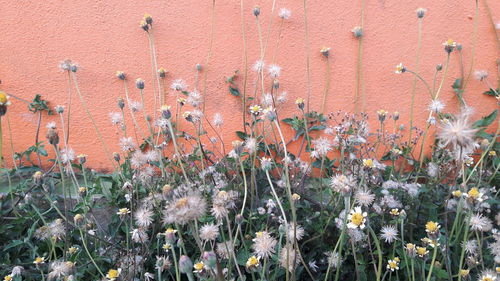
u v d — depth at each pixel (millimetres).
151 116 2771
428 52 2717
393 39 2705
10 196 2312
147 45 2680
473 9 2656
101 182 2625
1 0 2555
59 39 2631
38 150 2605
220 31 2697
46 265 1930
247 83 2773
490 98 2766
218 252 1721
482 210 2072
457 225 1883
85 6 2602
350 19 2686
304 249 2102
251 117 2797
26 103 2688
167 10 2650
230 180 2396
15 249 2109
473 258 1684
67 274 1685
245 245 1765
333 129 2635
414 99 2777
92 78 2701
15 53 2627
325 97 2791
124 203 2367
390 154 2557
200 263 1554
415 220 2148
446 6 2656
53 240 1920
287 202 2135
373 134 2643
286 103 2795
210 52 2721
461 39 2699
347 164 2344
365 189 1902
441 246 1824
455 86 2736
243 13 2678
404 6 2662
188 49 2711
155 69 2656
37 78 2670
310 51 2732
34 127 2738
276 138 2709
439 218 2182
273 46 2729
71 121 2750
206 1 2654
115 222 2260
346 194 1468
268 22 2697
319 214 2070
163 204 2168
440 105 2400
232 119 2818
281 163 2639
